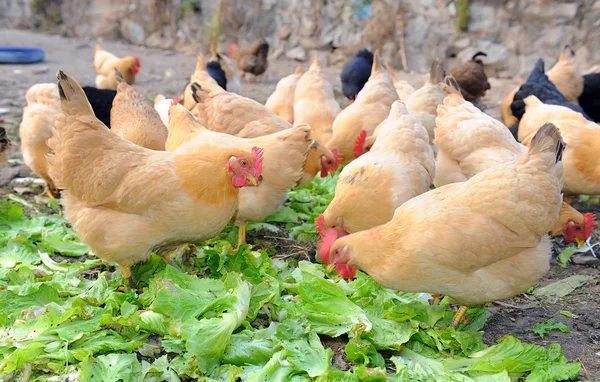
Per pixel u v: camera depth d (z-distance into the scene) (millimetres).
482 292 1759
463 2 4246
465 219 1725
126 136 2193
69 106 1863
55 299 1846
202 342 1682
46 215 2348
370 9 4559
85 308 1797
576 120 2334
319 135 2678
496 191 1737
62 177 1875
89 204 1874
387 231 1771
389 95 2557
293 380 1648
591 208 2490
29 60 4527
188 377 1679
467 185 1779
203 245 2154
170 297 1772
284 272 2033
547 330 1840
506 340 1733
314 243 2225
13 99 3535
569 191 2326
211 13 5059
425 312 1820
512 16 4188
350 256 1794
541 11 4109
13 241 2096
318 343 1727
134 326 1765
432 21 4406
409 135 2115
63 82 1859
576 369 1682
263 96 3871
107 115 2547
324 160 2246
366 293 1880
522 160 1767
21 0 5738
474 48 4289
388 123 2168
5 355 1675
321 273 1979
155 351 1741
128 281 1934
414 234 1733
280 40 4875
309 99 2758
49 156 1904
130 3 5316
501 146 2172
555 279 2080
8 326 1768
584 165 2260
